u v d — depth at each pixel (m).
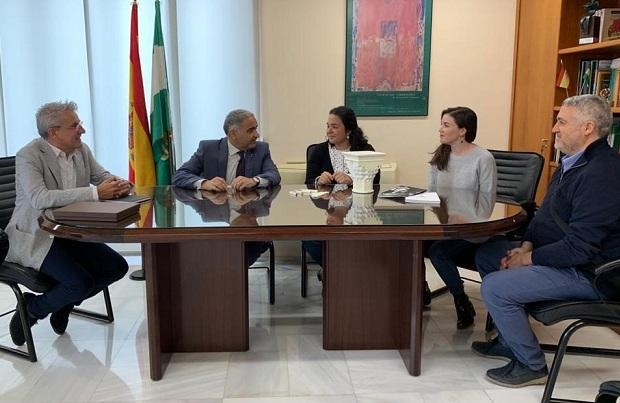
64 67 3.69
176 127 3.77
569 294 1.87
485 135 3.87
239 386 2.05
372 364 2.23
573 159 1.97
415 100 3.78
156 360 2.07
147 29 3.67
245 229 1.82
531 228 2.12
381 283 2.30
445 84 3.78
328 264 2.29
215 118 3.78
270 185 2.69
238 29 3.69
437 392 2.00
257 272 3.58
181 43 3.68
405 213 2.03
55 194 2.16
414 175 3.88
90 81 3.70
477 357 2.29
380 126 3.82
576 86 3.21
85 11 3.62
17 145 3.75
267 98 3.77
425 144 3.84
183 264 2.26
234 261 2.26
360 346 2.36
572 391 2.00
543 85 3.37
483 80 3.79
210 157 2.79
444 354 2.31
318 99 3.77
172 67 3.70
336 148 3.07
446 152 2.68
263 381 2.09
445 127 2.62
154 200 2.30
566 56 3.20
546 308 1.86
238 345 2.33
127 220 1.92
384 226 1.83
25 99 3.71
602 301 1.82
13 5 3.61
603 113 1.87
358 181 2.47
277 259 3.85
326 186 2.70
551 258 1.88
